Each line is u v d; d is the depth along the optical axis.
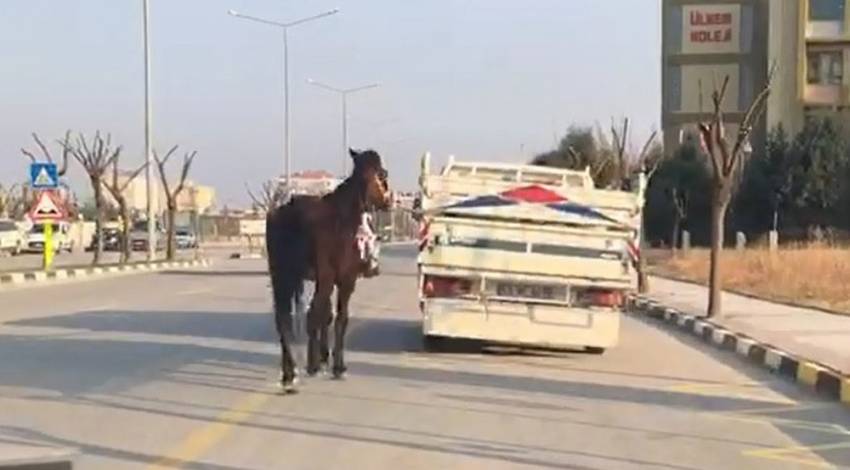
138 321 22.09
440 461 9.55
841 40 70.25
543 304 17.00
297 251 13.38
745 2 72.75
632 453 10.16
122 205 49.38
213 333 19.84
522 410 12.35
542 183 17.84
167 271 45.22
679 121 73.12
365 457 9.66
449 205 16.92
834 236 63.88
